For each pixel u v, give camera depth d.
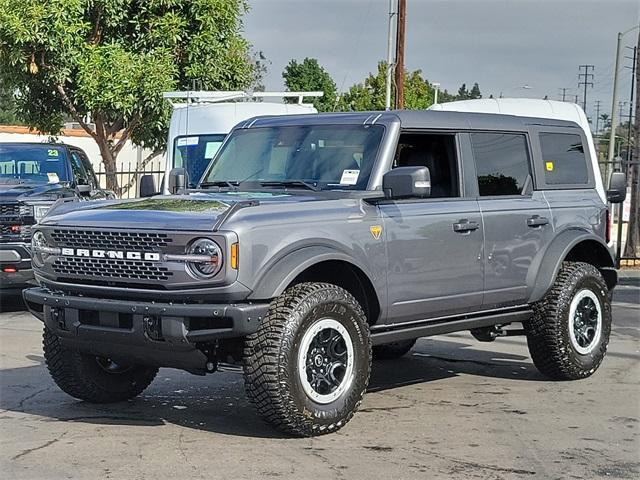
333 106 43.97
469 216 7.60
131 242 6.27
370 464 5.88
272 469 5.75
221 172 7.89
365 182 7.05
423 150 7.58
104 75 20.64
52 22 20.06
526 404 7.64
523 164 8.34
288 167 7.49
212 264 6.00
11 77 21.12
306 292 6.36
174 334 6.08
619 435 6.69
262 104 16.61
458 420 7.07
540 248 8.26
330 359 6.50
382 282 6.91
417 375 8.89
